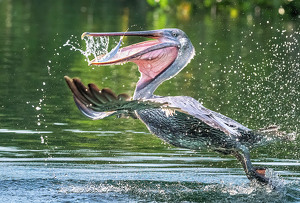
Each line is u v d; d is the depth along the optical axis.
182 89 18.95
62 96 17.95
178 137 10.28
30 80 19.81
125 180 10.58
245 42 26.77
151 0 38.59
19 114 15.57
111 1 44.06
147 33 10.50
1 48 25.20
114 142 13.35
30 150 12.40
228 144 10.35
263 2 35.78
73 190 9.90
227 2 37.25
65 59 23.81
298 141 13.91
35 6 41.41
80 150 12.55
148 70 10.65
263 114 16.11
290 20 33.44
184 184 10.45
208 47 25.73
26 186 10.02
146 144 13.30
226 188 10.27
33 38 27.80
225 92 18.69
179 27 30.50
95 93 8.23
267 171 10.53
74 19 33.84
